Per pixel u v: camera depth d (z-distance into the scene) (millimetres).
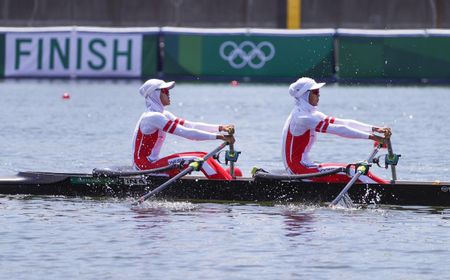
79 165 62344
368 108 97375
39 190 51344
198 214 46656
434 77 121438
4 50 125375
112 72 125500
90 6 162250
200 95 110812
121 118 89875
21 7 162000
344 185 48719
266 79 124812
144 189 50250
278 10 139250
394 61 121750
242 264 37438
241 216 46219
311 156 67312
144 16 163125
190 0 163375
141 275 35938
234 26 163625
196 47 124812
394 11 160625
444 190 48250
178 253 39000
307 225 44219
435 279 35469
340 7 161250
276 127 83500
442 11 157375
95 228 43438
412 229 43438
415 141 74750
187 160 49625
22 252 39062
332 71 123250
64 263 37469
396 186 48500
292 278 35562
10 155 66125
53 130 80312
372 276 35844
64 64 125500
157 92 50094
